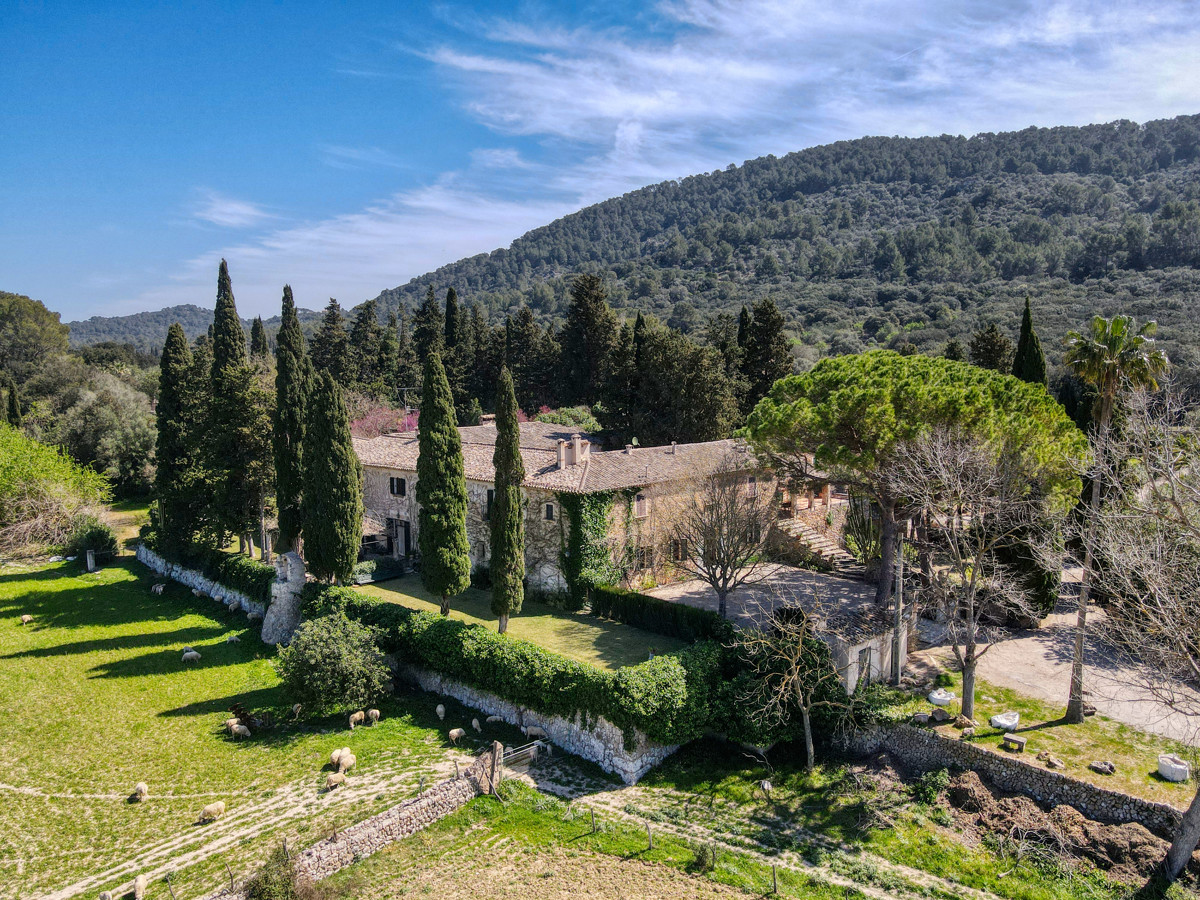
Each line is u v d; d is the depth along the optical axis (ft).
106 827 73.26
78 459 254.27
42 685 109.91
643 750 84.02
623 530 127.95
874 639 91.66
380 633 108.88
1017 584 91.71
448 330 301.22
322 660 95.76
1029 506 92.99
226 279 181.68
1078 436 97.66
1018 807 70.44
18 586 162.81
